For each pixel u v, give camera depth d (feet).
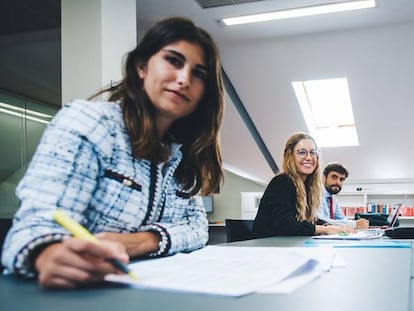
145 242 2.70
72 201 2.33
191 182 3.49
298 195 7.88
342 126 18.07
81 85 7.26
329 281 2.07
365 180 19.90
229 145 18.35
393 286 1.98
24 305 1.54
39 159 2.34
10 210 11.53
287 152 8.32
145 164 2.95
